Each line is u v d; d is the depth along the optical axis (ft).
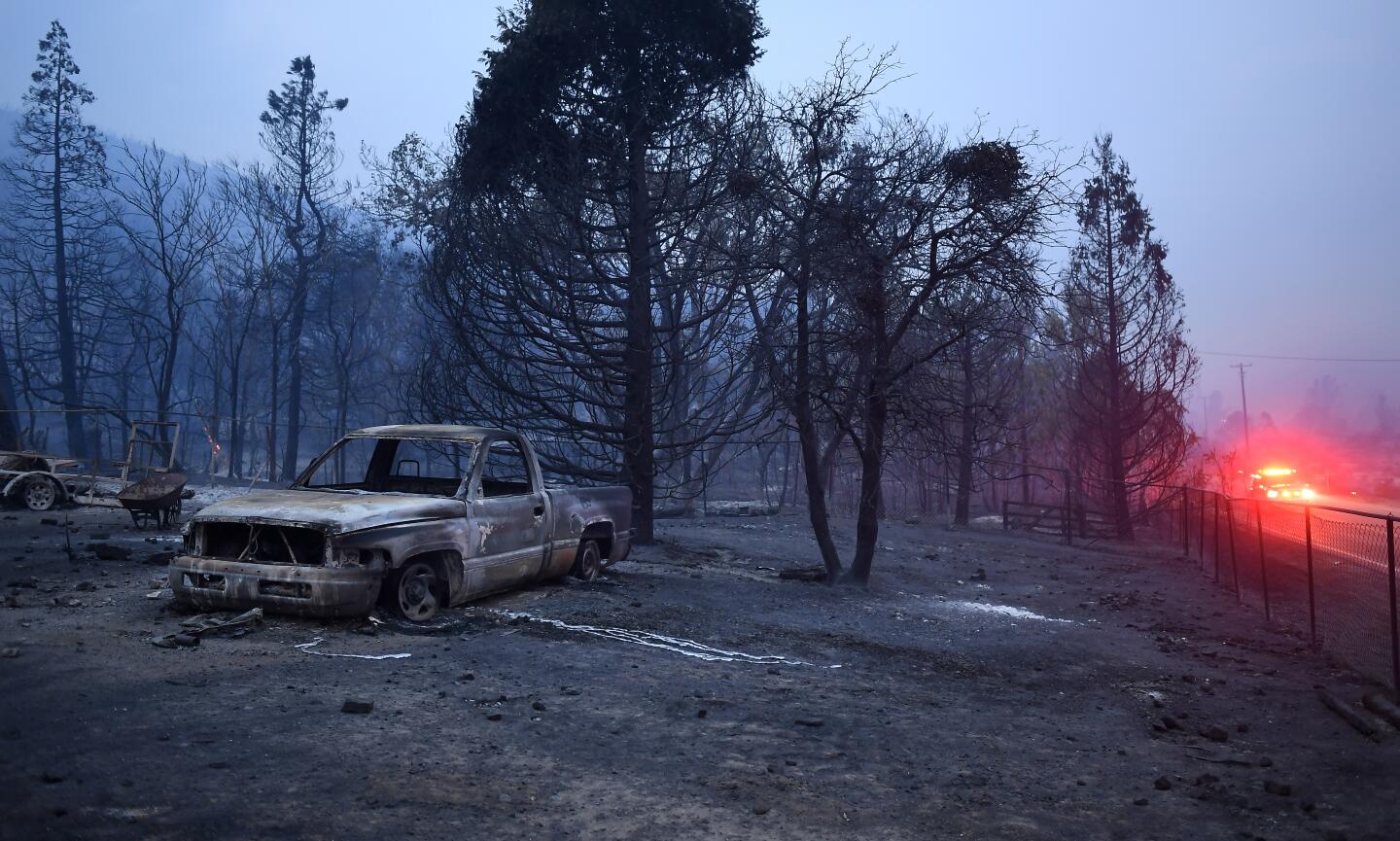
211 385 250.37
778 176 48.73
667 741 19.21
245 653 23.53
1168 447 100.01
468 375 59.62
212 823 13.19
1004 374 102.01
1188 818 16.46
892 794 16.87
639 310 59.57
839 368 49.67
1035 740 21.58
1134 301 101.71
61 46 166.40
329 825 13.50
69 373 164.14
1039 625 40.32
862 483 49.55
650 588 40.24
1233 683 29.99
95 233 178.19
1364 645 35.37
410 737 18.02
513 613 31.19
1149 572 66.69
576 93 58.54
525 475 35.47
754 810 15.44
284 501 28.48
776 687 24.93
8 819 12.59
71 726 16.89
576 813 14.93
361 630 26.66
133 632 25.22
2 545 42.14
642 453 60.49
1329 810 17.11
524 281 57.26
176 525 54.13
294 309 161.48
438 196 88.84
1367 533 36.76
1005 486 128.77
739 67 59.31
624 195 61.21
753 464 164.96
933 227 46.73
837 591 46.34
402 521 28.07
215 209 152.87
